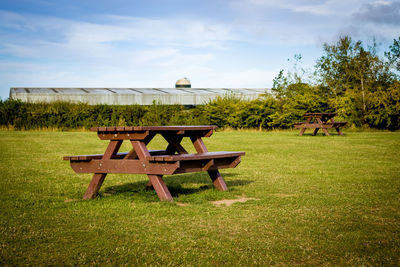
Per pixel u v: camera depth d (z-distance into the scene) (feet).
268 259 10.93
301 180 23.68
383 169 28.19
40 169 28.63
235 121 88.17
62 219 14.87
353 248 11.75
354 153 38.81
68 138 61.05
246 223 14.34
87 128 87.51
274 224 14.21
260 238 12.66
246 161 33.27
